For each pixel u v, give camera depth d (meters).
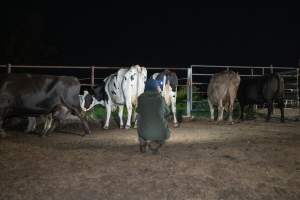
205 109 18.94
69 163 7.67
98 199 5.86
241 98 17.06
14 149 9.06
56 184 6.42
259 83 16.25
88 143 10.37
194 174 6.95
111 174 6.92
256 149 9.17
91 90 14.73
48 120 12.01
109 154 8.48
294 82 20.25
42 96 11.47
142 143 8.83
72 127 13.90
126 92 13.33
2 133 11.31
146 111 8.62
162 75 14.12
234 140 10.88
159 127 8.55
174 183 6.50
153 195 6.02
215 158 8.12
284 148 9.32
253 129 13.43
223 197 6.00
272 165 7.66
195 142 10.51
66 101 11.73
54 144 10.17
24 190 6.16
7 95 11.19
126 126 13.52
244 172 7.15
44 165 7.52
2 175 6.88
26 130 12.48
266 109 20.52
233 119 17.28
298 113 18.72
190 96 17.78
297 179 6.84
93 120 15.64
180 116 17.56
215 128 13.71
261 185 6.52
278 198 6.02
